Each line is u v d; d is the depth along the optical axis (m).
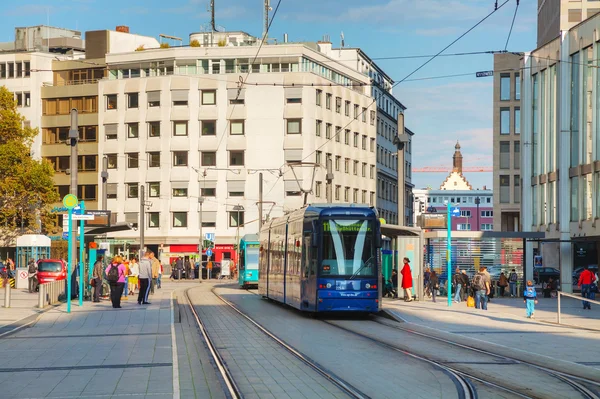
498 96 86.06
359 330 24.02
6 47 103.94
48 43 100.56
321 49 101.31
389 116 112.19
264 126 85.19
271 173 85.06
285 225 34.94
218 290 53.41
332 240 28.19
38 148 92.38
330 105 89.88
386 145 110.69
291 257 32.66
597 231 47.19
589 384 13.67
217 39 97.00
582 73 49.75
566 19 70.62
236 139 85.44
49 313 29.38
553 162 54.75
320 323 26.75
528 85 59.94
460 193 182.38
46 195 69.31
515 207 85.62
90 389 12.56
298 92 84.88
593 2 70.44
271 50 86.06
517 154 85.81
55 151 91.88
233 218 85.62
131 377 13.84
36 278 47.34
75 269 38.12
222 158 85.88
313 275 28.30
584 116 49.62
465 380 13.68
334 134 90.50
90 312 29.86
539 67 57.62
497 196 85.94
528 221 59.75
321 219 28.36
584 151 49.62
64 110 91.69
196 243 85.88
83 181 90.19
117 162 88.88
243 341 20.36
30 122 92.50
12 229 71.25
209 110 85.94
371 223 28.50
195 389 12.55
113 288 32.03
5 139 69.50
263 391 12.38
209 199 85.88
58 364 15.69
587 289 36.16
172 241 86.06
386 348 18.86
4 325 24.19
